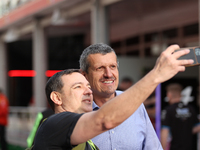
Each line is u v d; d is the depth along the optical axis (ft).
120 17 27.76
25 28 34.50
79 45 35.50
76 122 4.91
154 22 27.22
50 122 5.24
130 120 7.57
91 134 4.74
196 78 21.68
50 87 5.97
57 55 36.94
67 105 5.83
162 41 27.22
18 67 43.16
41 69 31.50
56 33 34.06
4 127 25.90
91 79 7.56
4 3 35.70
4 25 35.99
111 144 7.38
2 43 41.34
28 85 43.86
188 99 20.95
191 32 24.57
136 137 7.54
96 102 7.84
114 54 7.58
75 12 25.93
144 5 23.63
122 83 19.69
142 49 29.32
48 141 5.14
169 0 22.44
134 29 29.53
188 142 14.32
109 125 4.55
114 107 4.47
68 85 5.80
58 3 25.50
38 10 28.66
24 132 27.35
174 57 4.31
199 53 4.42
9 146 28.14
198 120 14.62
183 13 24.22
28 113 27.37
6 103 26.17
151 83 4.33
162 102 18.11
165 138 14.26
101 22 22.61
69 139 4.95
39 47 31.35
